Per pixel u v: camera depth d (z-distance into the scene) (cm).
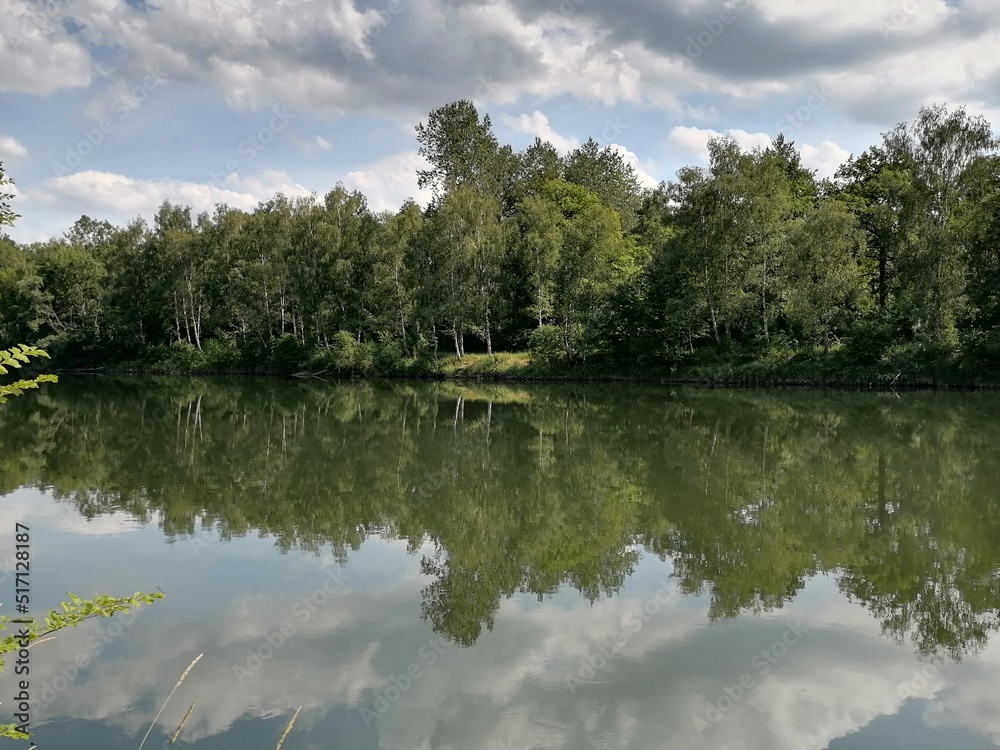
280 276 5634
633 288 4872
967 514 1355
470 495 1571
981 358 3778
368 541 1244
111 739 634
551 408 3231
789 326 4572
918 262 3847
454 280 5003
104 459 2008
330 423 2789
